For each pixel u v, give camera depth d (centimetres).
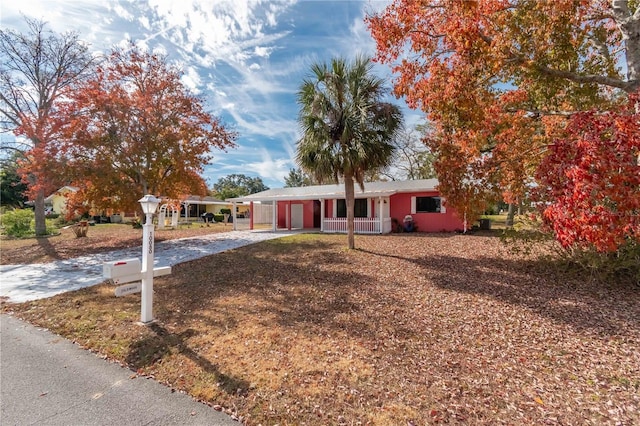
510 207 1791
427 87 658
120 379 329
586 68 700
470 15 556
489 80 673
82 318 496
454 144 760
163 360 370
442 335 450
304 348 403
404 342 427
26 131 1238
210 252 1082
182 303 572
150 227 482
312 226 2183
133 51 1250
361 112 929
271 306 559
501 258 907
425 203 1714
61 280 741
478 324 488
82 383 320
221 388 314
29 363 360
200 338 428
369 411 281
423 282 702
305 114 991
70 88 1260
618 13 555
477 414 278
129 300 588
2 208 3103
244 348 401
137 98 1198
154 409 279
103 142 1165
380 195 1620
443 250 1059
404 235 1499
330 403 292
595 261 654
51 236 1677
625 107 514
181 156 1279
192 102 1328
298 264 877
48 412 271
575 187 358
